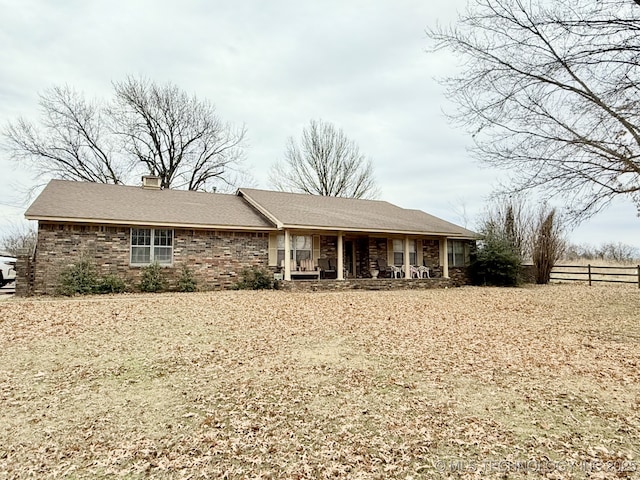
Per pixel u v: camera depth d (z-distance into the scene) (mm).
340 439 3857
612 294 15289
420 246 20438
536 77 8523
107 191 16109
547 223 20812
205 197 18156
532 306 12328
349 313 10523
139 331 8062
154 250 14219
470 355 6723
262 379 5512
